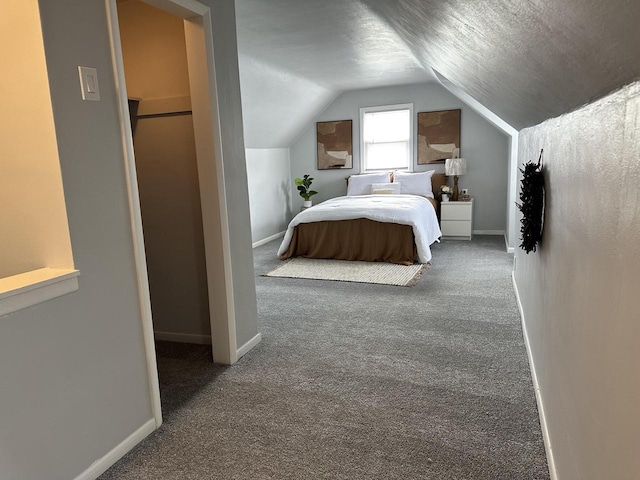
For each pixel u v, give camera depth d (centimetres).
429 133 674
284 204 743
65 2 161
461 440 189
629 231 83
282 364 267
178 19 271
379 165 715
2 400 143
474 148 661
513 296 378
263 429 203
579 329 127
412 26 241
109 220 182
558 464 156
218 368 265
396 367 257
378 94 690
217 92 251
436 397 224
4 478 145
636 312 79
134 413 195
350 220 513
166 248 300
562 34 82
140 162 294
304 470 175
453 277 441
